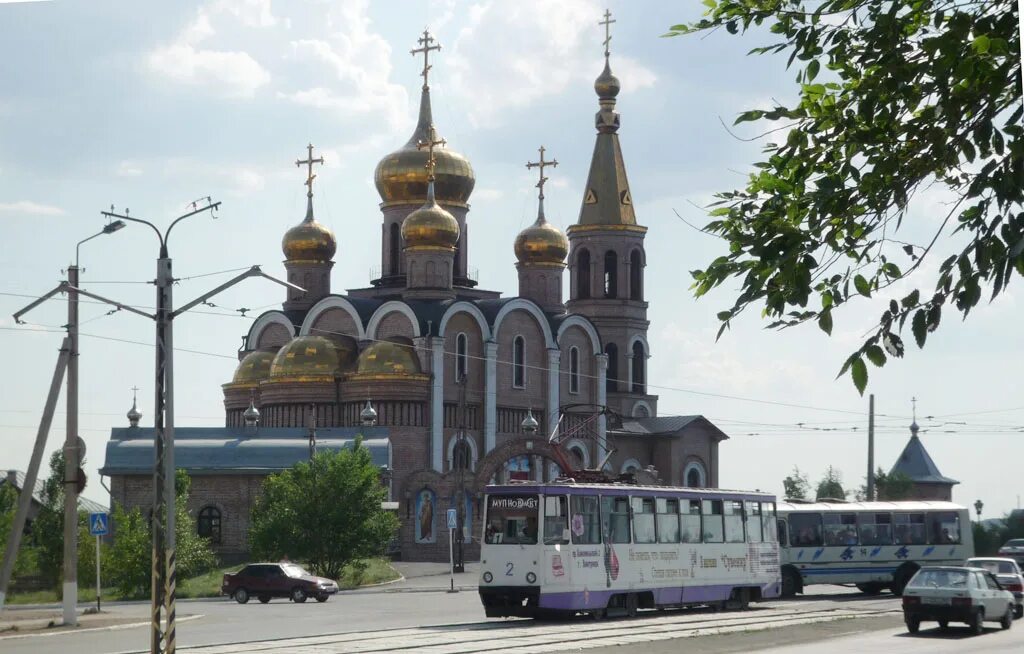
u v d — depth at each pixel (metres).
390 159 97.50
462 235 98.94
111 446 80.56
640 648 29.72
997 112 13.05
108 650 30.53
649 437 102.75
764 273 13.47
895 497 109.88
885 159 13.57
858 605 46.56
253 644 29.48
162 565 26.94
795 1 14.16
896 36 13.45
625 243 104.44
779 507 51.69
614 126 105.88
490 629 33.91
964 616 35.62
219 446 80.06
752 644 31.64
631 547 39.75
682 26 14.53
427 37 99.69
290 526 62.66
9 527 61.62
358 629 35.03
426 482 81.00
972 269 12.15
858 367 12.72
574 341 98.94
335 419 88.56
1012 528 96.94
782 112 14.39
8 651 30.56
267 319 98.12
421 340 88.38
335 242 99.88
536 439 82.56
